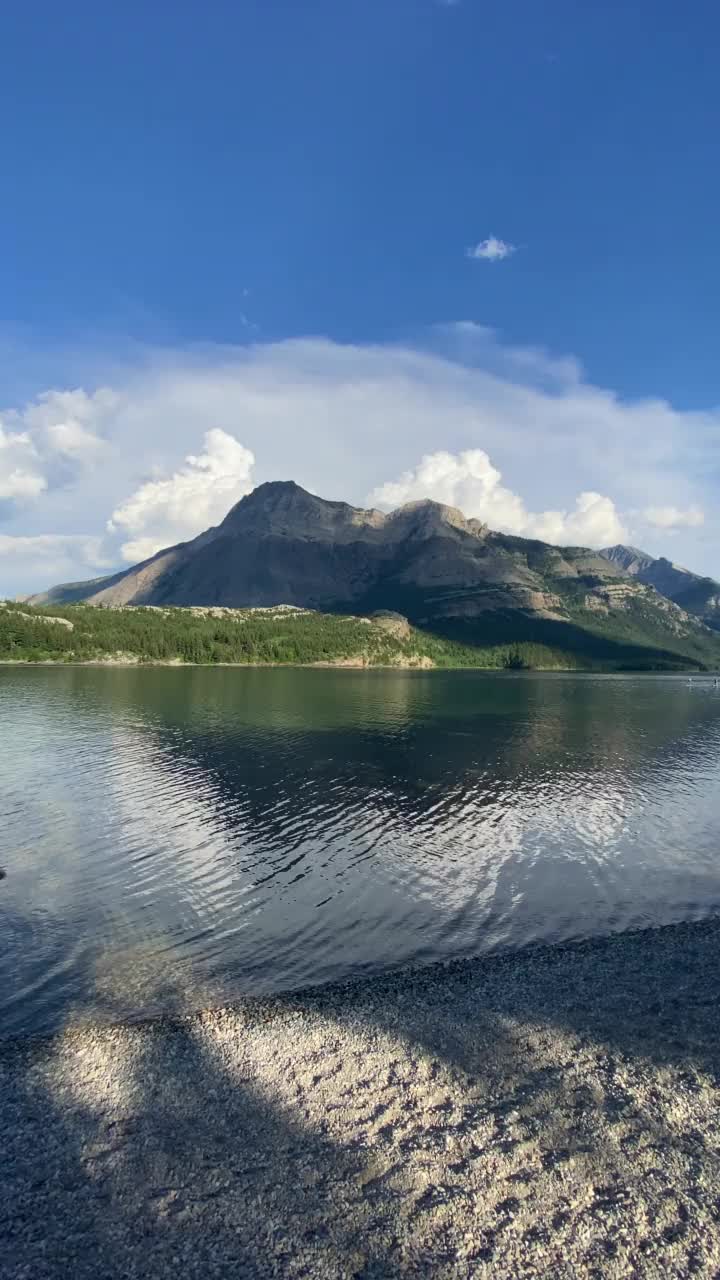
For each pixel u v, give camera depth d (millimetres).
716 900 29594
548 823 41688
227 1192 12469
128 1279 10648
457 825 40875
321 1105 15055
